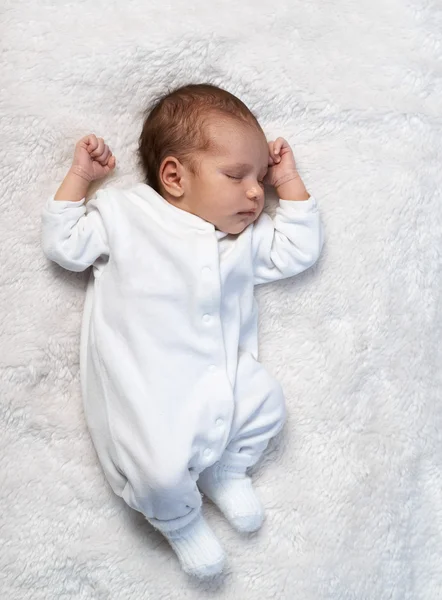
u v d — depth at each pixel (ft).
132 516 5.14
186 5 5.39
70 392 5.19
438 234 5.57
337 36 5.57
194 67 5.37
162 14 5.33
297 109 5.50
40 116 5.11
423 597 5.39
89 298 5.11
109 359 4.76
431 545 5.45
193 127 4.96
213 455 4.75
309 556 5.23
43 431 5.10
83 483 5.11
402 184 5.52
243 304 5.15
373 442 5.43
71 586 5.03
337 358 5.46
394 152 5.57
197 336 4.83
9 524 4.99
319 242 5.23
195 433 4.67
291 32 5.52
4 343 5.04
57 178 5.18
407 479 5.43
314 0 5.57
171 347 4.79
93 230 4.94
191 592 5.10
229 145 4.92
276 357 5.45
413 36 5.64
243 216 5.00
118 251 4.86
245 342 5.27
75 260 4.92
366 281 5.49
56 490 5.08
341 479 5.36
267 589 5.16
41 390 5.12
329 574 5.21
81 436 5.16
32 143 5.11
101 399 4.84
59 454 5.11
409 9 5.65
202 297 4.79
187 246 4.86
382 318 5.49
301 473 5.35
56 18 5.18
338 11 5.60
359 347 5.47
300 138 5.51
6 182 5.08
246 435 4.97
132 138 5.31
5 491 5.00
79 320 5.20
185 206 5.04
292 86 5.47
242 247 5.07
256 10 5.49
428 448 5.51
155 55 5.28
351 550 5.27
